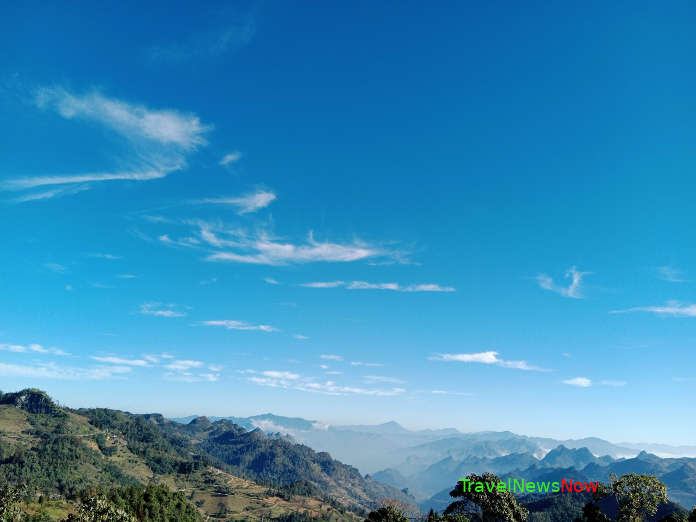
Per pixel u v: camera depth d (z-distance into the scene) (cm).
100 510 11862
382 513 12469
